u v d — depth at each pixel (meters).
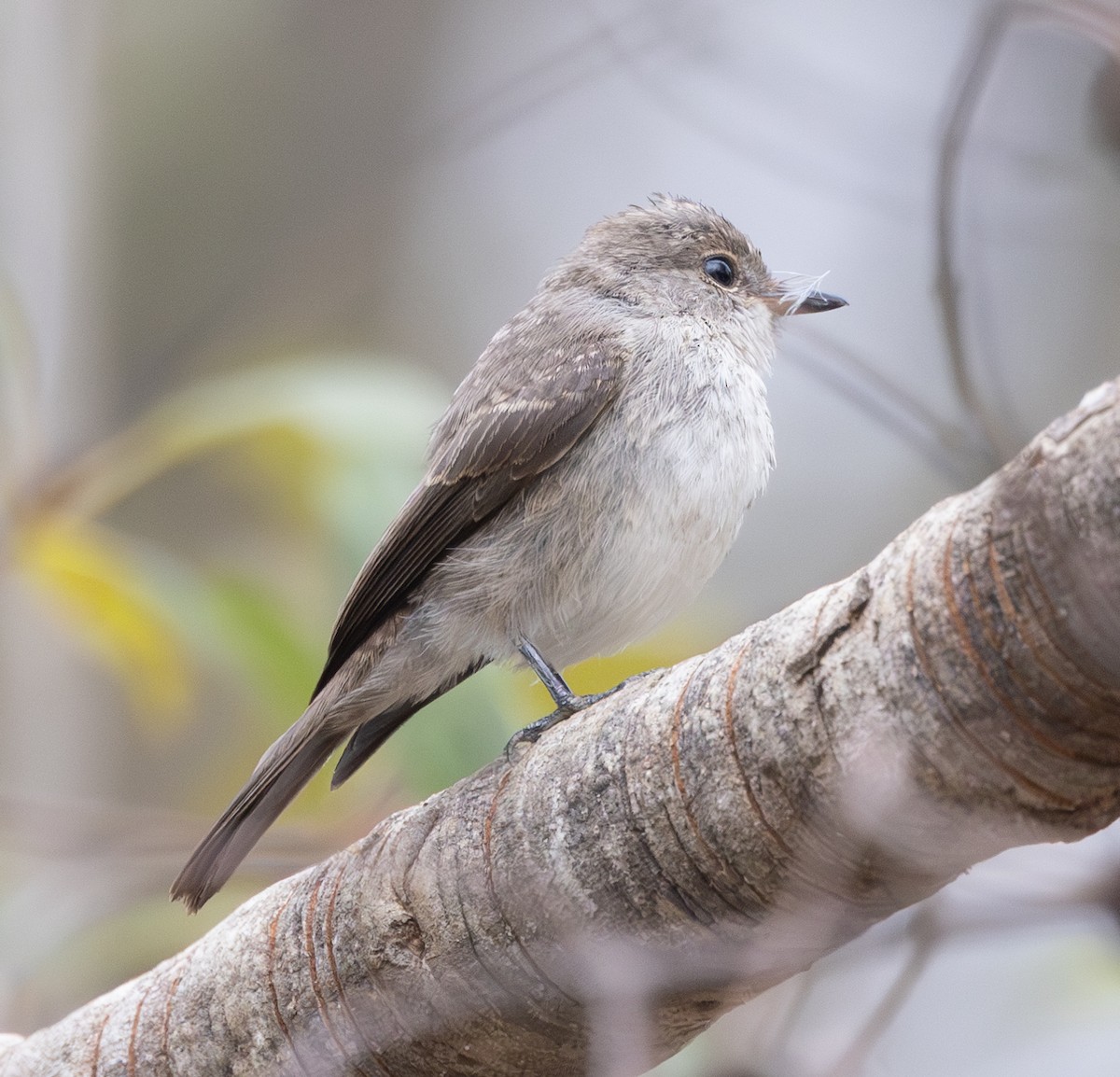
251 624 10.95
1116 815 5.61
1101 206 12.41
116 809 12.04
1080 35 7.75
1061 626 5.14
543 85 15.38
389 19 18.45
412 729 9.63
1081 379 16.31
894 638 5.58
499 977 6.78
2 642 13.78
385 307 17.86
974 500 5.44
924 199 12.56
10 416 11.25
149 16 17.86
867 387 9.06
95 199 15.15
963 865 5.85
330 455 10.84
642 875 6.38
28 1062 7.70
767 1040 8.45
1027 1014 10.30
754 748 6.00
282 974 7.24
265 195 17.80
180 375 16.44
